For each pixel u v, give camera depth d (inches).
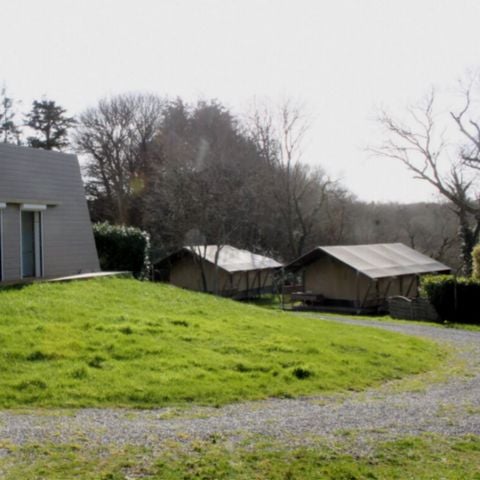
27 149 746.8
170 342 443.5
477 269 1109.1
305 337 529.7
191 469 225.6
